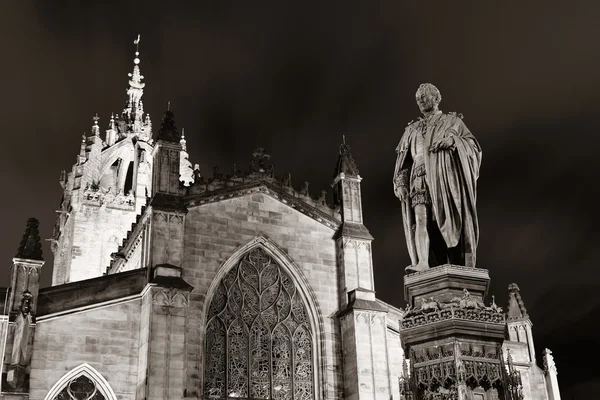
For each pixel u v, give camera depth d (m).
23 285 44.53
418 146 17.86
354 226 55.91
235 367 49.56
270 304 52.28
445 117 17.83
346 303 53.34
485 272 16.58
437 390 15.45
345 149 59.34
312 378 51.50
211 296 50.09
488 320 15.66
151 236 48.84
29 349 43.12
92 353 45.19
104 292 46.81
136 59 102.81
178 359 45.28
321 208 56.03
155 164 51.59
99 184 89.62
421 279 16.59
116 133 96.31
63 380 43.91
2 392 41.22
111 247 84.50
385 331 51.91
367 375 50.19
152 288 46.31
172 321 46.12
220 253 51.41
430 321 15.68
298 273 53.53
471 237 16.92
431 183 17.14
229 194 53.28
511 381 15.46
